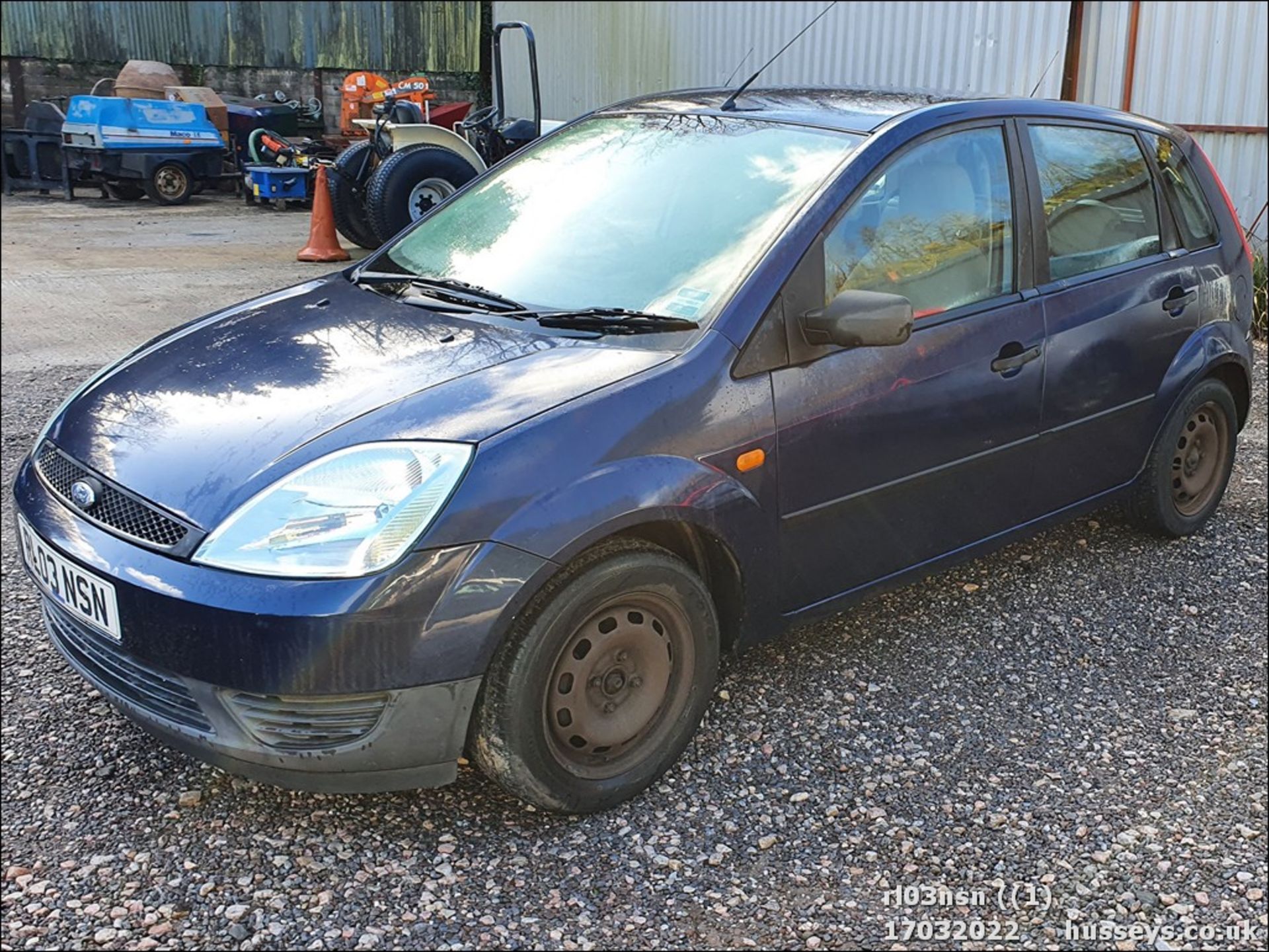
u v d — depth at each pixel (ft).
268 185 47.21
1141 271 13.19
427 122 44.14
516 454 8.20
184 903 8.01
